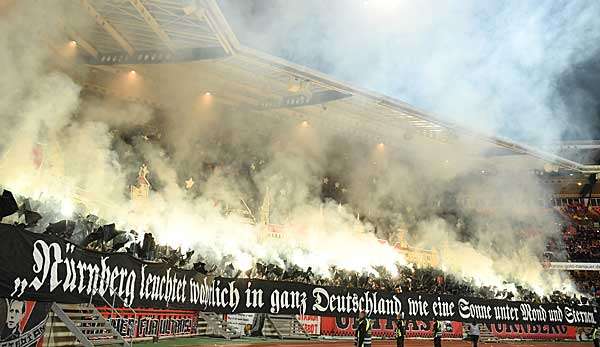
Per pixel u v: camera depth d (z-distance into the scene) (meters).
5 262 9.05
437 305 23.41
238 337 19.98
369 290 21.55
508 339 27.64
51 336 11.73
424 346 21.12
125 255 12.41
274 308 18.75
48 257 9.95
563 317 28.83
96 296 11.30
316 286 20.11
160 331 16.41
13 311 9.61
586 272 42.72
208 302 16.73
